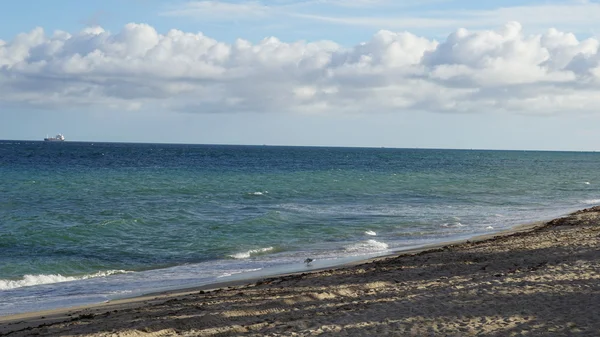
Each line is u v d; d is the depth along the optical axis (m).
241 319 12.52
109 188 53.19
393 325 11.37
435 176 82.31
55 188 52.19
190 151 191.38
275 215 34.47
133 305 15.15
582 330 10.53
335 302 13.78
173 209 38.50
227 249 25.09
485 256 19.19
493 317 11.62
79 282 19.09
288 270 20.44
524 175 90.44
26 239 26.39
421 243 26.33
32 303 16.06
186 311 13.32
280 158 148.25
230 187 56.72
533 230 27.36
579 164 153.50
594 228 25.58
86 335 11.52
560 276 14.91
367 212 38.34
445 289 14.34
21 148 171.25
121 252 24.34
